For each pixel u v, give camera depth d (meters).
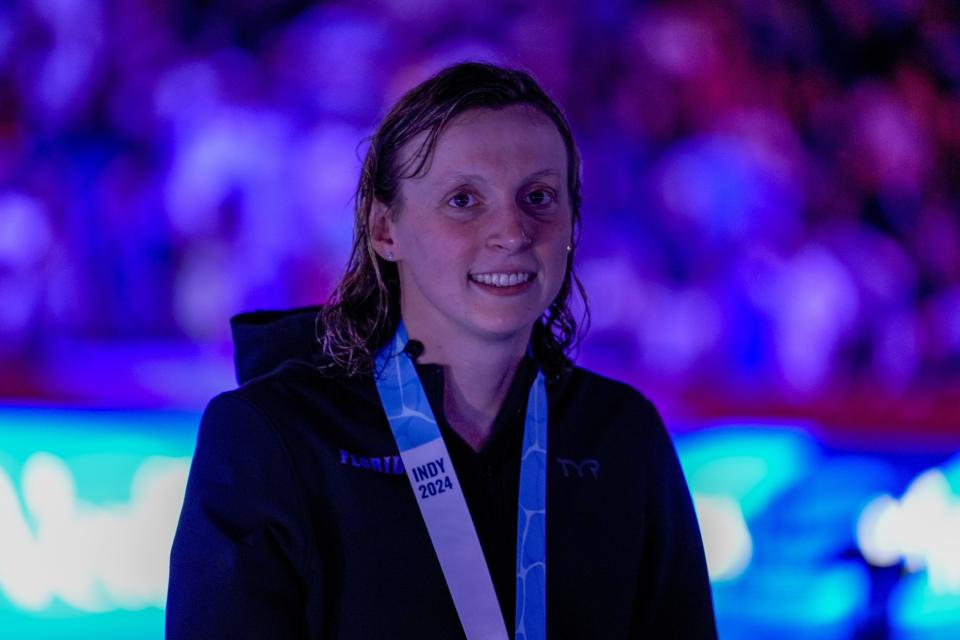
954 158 15.75
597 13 15.05
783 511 8.60
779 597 7.73
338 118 13.96
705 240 14.34
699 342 14.19
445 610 2.74
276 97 14.23
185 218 13.93
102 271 14.24
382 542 2.73
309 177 13.75
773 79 15.38
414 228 2.75
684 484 3.25
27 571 7.20
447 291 2.72
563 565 2.90
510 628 2.83
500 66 2.82
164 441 9.29
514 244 2.66
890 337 14.63
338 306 2.94
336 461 2.74
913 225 15.35
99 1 14.70
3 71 14.72
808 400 13.36
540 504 2.91
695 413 12.27
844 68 15.70
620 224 14.59
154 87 14.55
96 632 6.79
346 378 2.89
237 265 13.88
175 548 2.71
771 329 14.20
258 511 2.66
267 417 2.72
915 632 7.71
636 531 3.04
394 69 14.31
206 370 12.95
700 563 3.23
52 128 14.55
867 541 8.38
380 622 2.70
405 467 2.81
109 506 7.73
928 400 13.62
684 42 15.06
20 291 14.01
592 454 3.03
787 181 14.62
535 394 3.00
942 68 15.86
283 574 2.67
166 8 14.69
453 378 2.90
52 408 10.65
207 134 13.98
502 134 2.69
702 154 14.58
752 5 15.47
